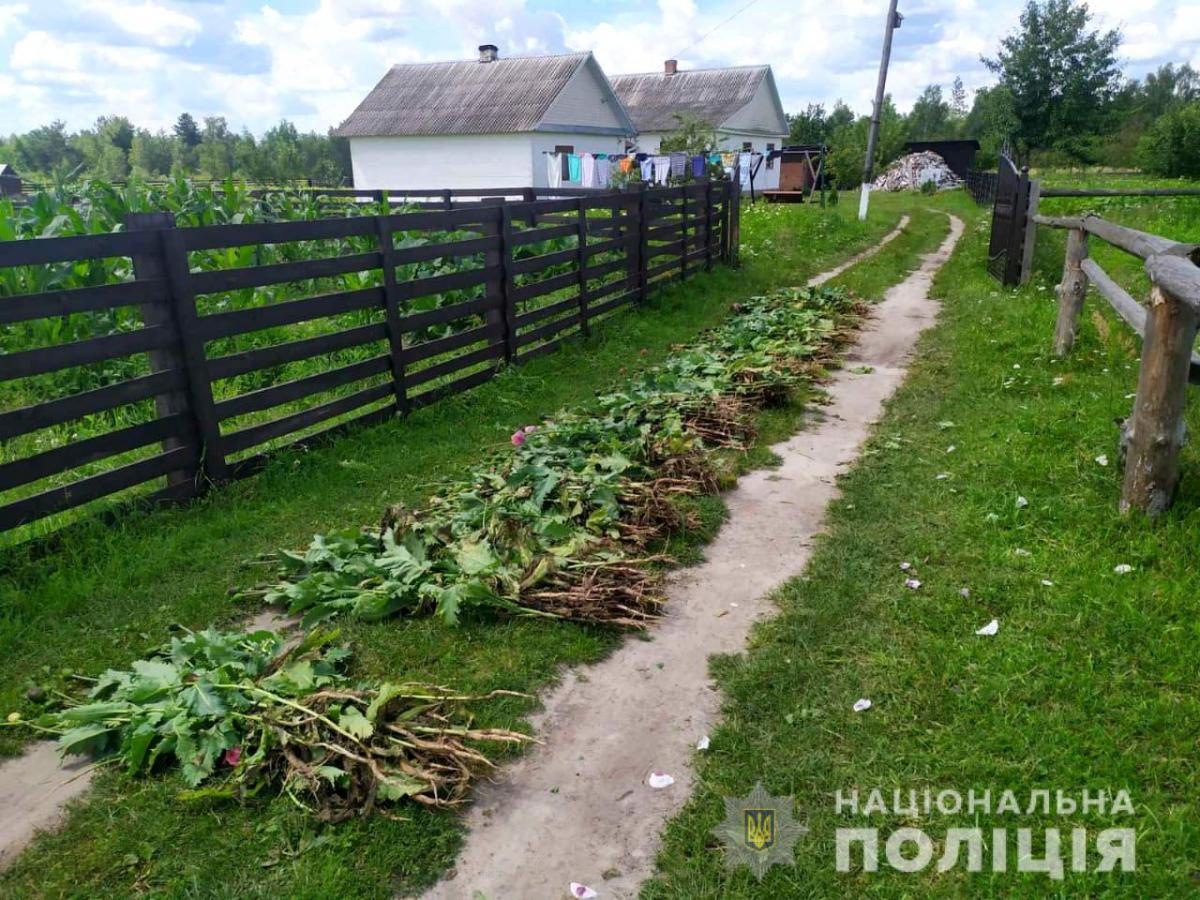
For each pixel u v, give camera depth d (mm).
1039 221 8078
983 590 3482
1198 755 2516
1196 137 35188
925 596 3510
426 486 5023
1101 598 3342
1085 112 36344
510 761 2717
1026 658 3000
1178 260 3838
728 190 12812
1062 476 4543
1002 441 5176
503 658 3234
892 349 8109
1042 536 3928
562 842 2396
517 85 30344
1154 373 3811
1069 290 6914
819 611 3467
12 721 2930
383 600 3461
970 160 47531
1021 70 36375
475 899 2213
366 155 31828
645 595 3617
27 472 3986
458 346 6891
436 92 31672
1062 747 2582
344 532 4020
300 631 3508
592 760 2713
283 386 5293
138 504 4488
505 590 3555
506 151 29406
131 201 9859
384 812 2465
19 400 6172
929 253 15805
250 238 4992
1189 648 2990
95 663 3309
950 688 2896
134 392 4402
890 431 5672
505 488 4504
